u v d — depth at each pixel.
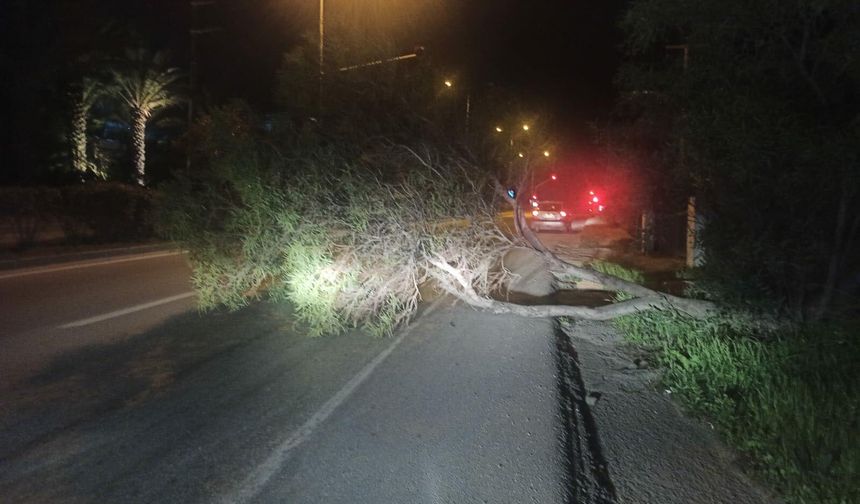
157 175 38.97
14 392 6.75
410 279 10.00
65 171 35.31
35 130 33.47
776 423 5.65
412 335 9.34
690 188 8.62
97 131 46.28
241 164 9.73
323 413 6.24
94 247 19.34
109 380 7.15
